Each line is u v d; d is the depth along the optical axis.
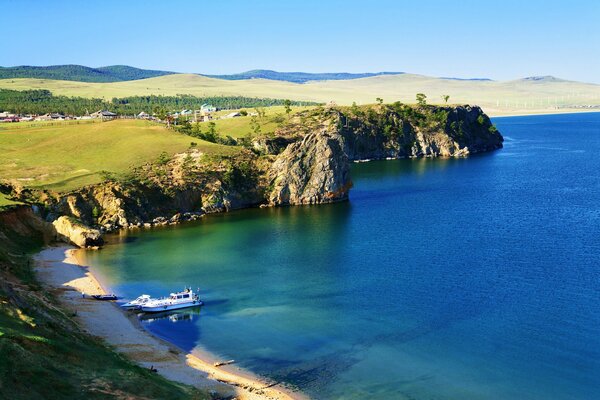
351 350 72.06
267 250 121.88
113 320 82.12
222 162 182.00
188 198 169.88
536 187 197.00
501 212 154.88
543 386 62.09
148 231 145.75
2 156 191.62
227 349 73.06
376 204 175.62
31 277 97.38
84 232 127.19
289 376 65.56
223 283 99.88
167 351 71.88
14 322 58.44
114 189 157.88
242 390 61.66
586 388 61.44
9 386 46.22
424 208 165.38
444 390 61.84
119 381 54.53
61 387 49.66
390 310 84.62
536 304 84.94
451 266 105.31
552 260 106.94
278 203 179.88
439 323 79.38
